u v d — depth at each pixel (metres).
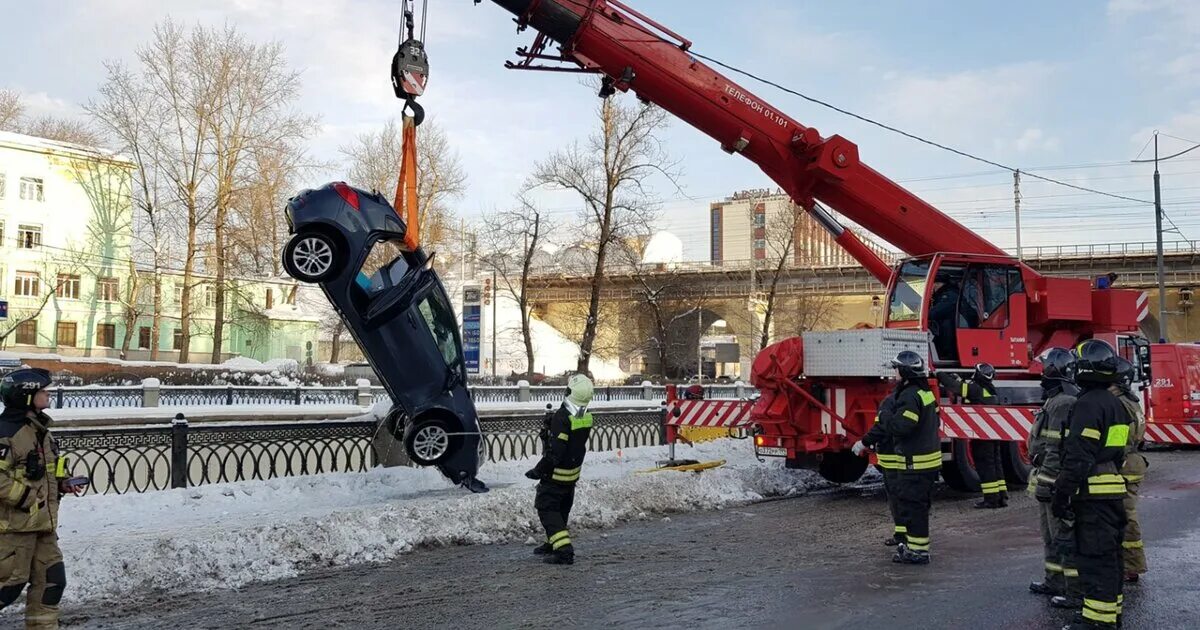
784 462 14.37
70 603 6.78
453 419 11.12
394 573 7.88
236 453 11.85
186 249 49.28
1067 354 7.17
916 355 8.36
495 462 14.39
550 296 67.31
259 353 61.72
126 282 53.97
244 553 7.88
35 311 51.81
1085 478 5.77
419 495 11.64
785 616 6.41
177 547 7.65
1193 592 7.11
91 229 54.12
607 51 11.70
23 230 51.75
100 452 10.80
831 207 13.48
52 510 5.61
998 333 13.43
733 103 12.46
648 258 78.12
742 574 7.81
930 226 13.36
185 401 21.50
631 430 17.31
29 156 51.94
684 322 65.88
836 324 66.19
